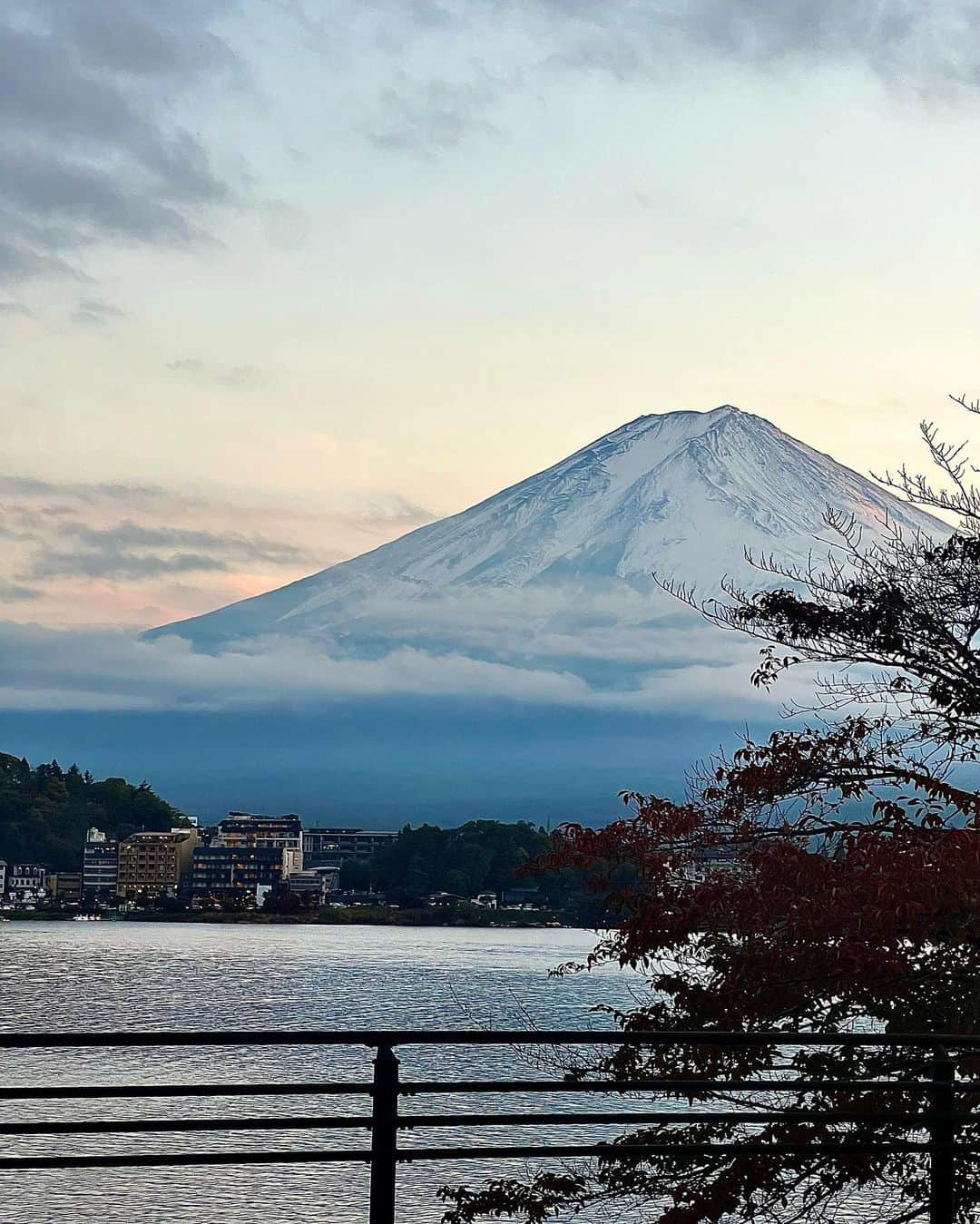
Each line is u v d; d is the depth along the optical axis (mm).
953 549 12695
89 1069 47969
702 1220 10961
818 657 12742
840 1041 7445
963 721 12367
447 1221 11023
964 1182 10227
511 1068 39438
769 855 11078
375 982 83125
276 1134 33594
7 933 165250
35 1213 25781
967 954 11195
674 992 11102
